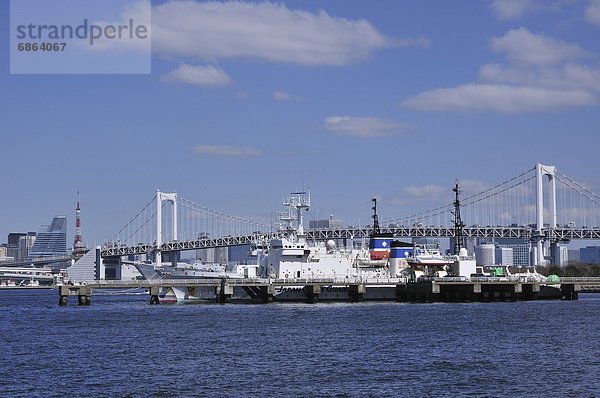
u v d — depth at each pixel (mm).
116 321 152875
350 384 86625
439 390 83688
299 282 191750
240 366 97375
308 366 97062
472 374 91500
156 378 90250
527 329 132625
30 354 108500
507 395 81500
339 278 197500
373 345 113750
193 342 118812
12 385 87000
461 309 174750
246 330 133625
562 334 126062
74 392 83375
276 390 84000
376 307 181375
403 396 81188
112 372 94000
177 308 184250
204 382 88000
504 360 100562
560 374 91375
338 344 115062
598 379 88562
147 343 118312
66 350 112000
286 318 153625
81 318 162375
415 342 116562
